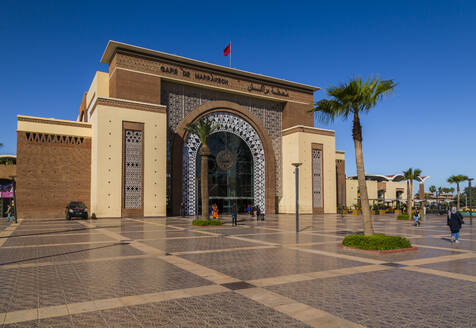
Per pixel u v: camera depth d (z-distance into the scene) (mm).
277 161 43625
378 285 6695
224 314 5027
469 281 7039
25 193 30094
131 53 33750
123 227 20734
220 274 7656
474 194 75375
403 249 10875
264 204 41625
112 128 31438
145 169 32594
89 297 5875
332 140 44562
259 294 6070
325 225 23312
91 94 39219
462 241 14109
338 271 7988
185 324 4621
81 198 32125
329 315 4988
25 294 6051
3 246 12172
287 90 43812
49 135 31406
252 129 41875
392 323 4676
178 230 18812
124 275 7551
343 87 12484
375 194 60531
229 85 39656
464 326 4566
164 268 8312
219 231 18312
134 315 4973
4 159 41438
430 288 6473
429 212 45688
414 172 33531
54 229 19375
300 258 9758
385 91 12242
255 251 11094
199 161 37812
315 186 42844
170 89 36750
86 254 10414
